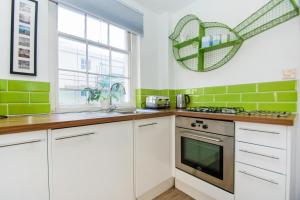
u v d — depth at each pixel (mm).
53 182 931
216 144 1373
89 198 1092
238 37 1626
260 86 1552
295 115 1238
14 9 1202
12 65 1193
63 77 1631
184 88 2254
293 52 1366
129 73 2186
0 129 741
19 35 1225
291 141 1008
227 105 1800
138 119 1411
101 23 1909
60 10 1595
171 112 1705
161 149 1640
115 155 1245
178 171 1707
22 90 1251
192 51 2152
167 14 2320
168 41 2309
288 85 1391
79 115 1309
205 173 1466
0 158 761
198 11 2082
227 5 1802
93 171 1112
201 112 1532
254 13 1534
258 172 1138
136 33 2133
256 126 1142
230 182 1288
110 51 1996
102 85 1928
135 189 1400
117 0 1880
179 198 1615
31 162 853
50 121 925
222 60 1786
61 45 1616
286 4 1397
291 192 1057
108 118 1176
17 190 810
